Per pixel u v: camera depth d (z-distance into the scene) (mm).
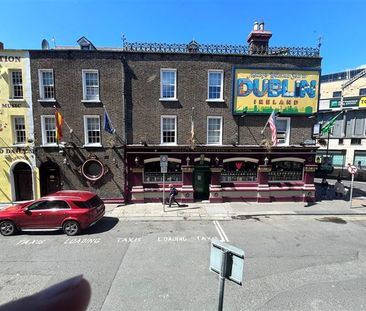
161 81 16172
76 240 10492
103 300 6324
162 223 12758
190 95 16375
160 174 16781
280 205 16125
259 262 8359
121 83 16047
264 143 16594
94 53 15820
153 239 10547
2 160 16328
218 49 16391
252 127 16812
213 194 16547
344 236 10859
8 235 11141
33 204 11258
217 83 16531
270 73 16312
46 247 9766
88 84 16109
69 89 15953
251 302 6258
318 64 16547
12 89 16125
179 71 16188
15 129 16438
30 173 16812
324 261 8461
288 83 16422
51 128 16391
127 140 16344
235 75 16219
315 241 10266
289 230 11648
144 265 8203
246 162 16844
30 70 15820
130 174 16531
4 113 16078
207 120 16531
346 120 30688
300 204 16391
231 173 16859
